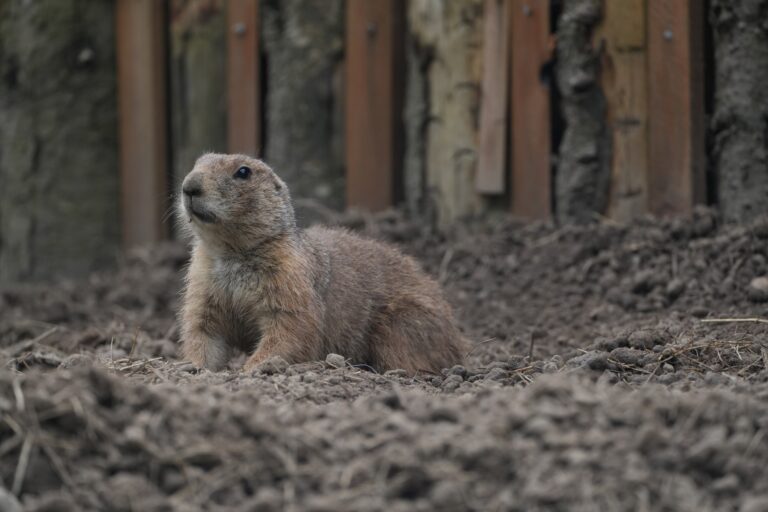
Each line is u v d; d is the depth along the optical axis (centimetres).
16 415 726
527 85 1554
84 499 678
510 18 1558
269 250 1151
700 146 1474
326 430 748
